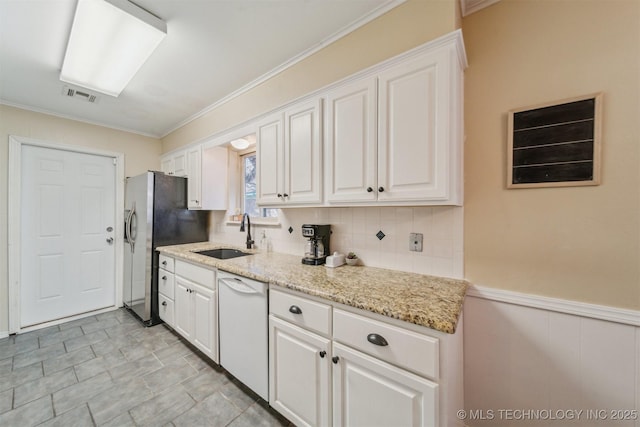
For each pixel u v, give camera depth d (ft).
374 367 3.36
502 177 4.20
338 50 5.45
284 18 4.97
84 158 9.82
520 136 4.05
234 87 7.59
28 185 8.65
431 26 4.23
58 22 4.88
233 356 5.64
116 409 5.04
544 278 3.90
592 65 3.58
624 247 3.40
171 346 7.41
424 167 3.96
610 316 3.46
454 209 4.60
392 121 4.27
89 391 5.53
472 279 4.45
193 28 5.19
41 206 8.89
